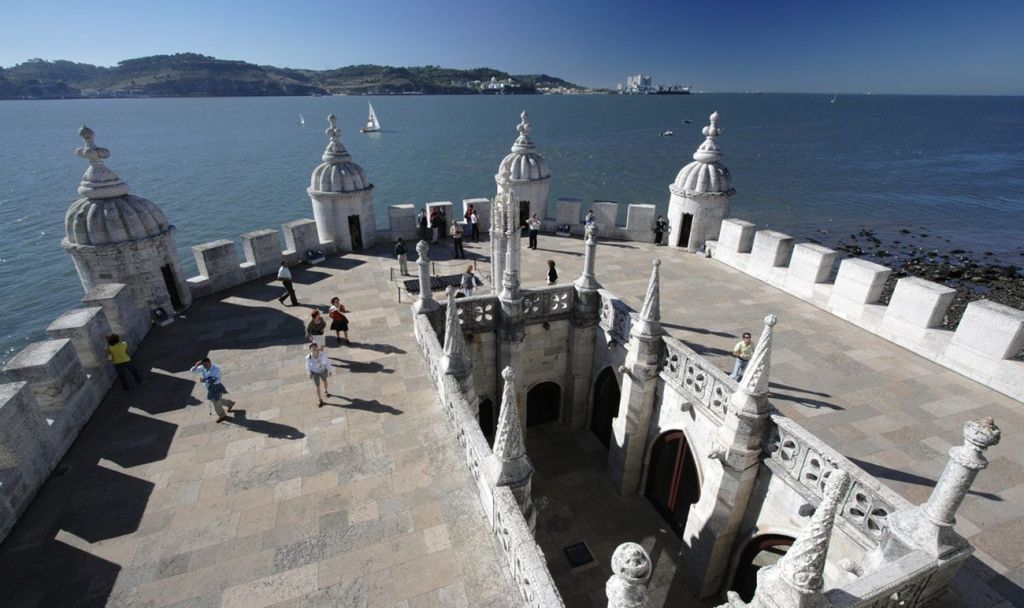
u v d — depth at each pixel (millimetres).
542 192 26594
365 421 12914
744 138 137750
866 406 12812
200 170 81062
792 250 20234
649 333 14258
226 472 11336
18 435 10438
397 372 14938
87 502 10602
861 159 102250
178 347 16500
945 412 12594
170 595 8727
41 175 78000
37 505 10531
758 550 12250
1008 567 8680
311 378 13961
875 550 8570
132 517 10219
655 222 25859
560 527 16203
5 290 37750
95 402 13453
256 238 21500
